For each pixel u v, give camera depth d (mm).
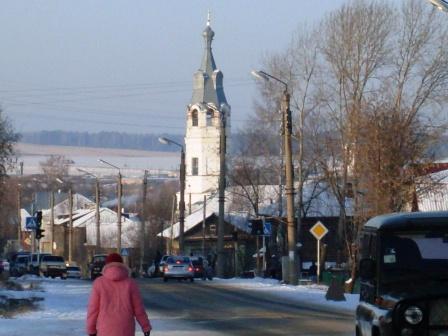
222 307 38750
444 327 14977
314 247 88938
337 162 67375
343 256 76688
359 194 53812
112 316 14570
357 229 53281
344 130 63281
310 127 76000
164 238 124625
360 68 72375
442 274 16391
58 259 85938
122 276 14758
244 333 27266
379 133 52875
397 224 16938
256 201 85750
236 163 87312
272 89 78000
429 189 53312
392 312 15219
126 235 138375
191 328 28984
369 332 16750
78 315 33688
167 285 58375
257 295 47125
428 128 60281
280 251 77938
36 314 34031
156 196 171250
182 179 84562
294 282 55875
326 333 27141
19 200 130500
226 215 104312
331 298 41844
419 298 15062
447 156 66125
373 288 16906
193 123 136125
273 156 84375
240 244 103188
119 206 97125
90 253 141125
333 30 73812
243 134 86875
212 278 72312
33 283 57312
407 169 52625
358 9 73500
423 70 70562
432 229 16906
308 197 86250
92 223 146125
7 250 136625
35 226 71750
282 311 36469
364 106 58875
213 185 129250
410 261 16641
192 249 111000
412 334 14977
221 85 137000
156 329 28594
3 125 65375
